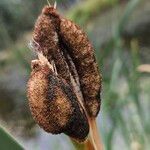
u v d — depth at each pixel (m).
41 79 0.15
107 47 0.43
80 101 0.16
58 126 0.15
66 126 0.15
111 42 0.43
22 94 1.16
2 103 1.13
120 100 0.42
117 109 0.41
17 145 0.16
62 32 0.16
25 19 0.62
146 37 1.26
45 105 0.15
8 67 1.20
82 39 0.16
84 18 0.48
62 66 0.16
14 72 1.20
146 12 1.36
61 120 0.15
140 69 0.42
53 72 0.15
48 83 0.15
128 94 0.43
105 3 1.31
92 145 0.16
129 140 0.42
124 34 1.30
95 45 0.44
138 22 1.32
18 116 1.00
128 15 0.41
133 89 0.43
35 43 0.15
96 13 1.29
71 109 0.15
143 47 1.14
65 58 0.16
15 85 1.21
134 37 1.27
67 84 0.15
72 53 0.16
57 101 0.15
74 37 0.16
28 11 0.49
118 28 0.42
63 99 0.15
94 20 1.27
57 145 0.48
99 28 1.19
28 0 0.48
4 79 1.22
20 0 0.54
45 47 0.15
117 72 0.43
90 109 0.16
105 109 0.41
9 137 0.16
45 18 0.15
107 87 0.43
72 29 0.16
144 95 0.52
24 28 0.65
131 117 0.43
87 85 0.16
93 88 0.16
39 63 0.15
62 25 0.15
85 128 0.16
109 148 0.39
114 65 0.43
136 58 0.43
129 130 0.43
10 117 1.00
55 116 0.15
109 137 0.39
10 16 0.65
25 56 0.26
